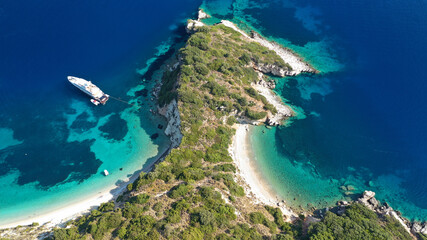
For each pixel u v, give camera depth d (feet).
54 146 282.56
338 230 191.83
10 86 330.34
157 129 294.66
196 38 339.57
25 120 302.86
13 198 245.04
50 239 185.57
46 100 320.29
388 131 296.92
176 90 282.15
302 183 258.37
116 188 251.60
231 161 254.47
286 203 243.19
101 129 296.10
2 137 288.30
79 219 208.95
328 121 305.32
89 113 309.63
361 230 191.62
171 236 168.86
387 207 240.12
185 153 243.81
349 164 273.54
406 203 246.88
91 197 245.24
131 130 294.46
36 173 262.47
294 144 285.84
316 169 269.03
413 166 271.69
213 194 201.36
